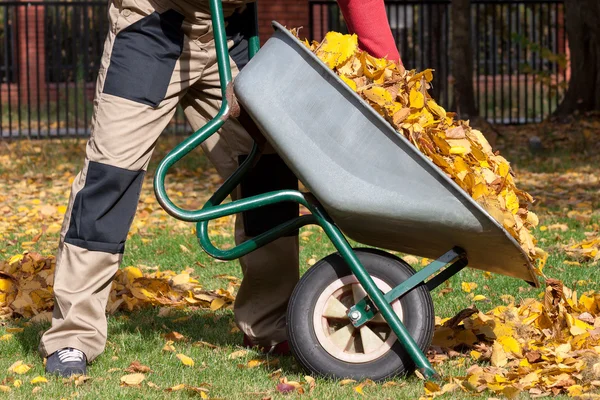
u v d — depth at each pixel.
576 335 4.19
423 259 6.37
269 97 3.55
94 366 4.07
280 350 4.34
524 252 3.46
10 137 15.89
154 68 3.90
